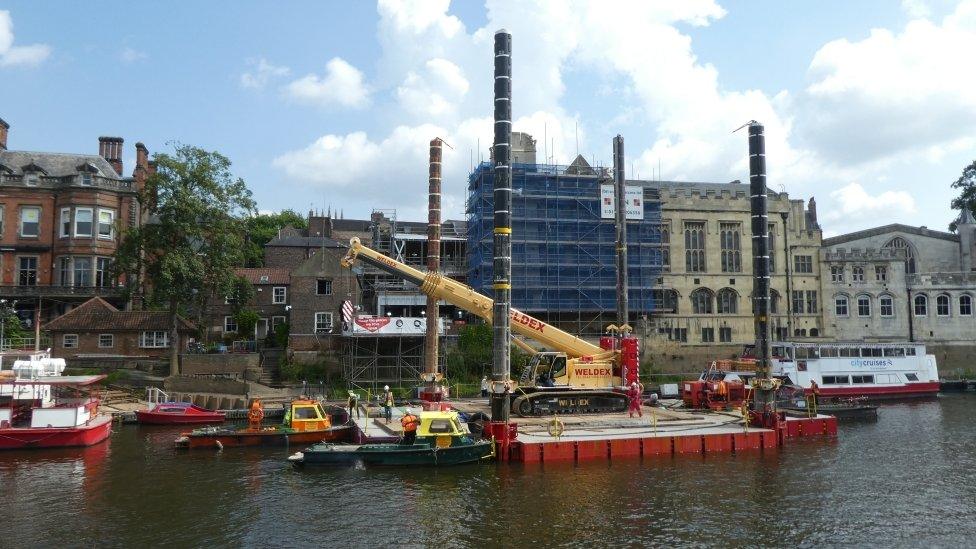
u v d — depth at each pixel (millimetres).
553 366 36188
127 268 47188
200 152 47594
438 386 41562
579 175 60188
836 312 67812
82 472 26047
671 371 59906
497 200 28594
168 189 46656
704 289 64562
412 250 70062
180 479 24906
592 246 59719
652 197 62312
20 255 55906
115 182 57875
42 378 31516
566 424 32094
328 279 53531
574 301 58719
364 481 24469
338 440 32719
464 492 23000
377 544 17922
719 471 26422
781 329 66188
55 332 50625
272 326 62250
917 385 54375
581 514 20656
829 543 18422
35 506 21438
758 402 33062
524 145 66250
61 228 56219
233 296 50875
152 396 44344
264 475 25484
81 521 19844
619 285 45906
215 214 47594
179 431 36438
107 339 51625
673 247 64438
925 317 68750
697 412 38344
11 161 58281
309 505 21500
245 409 41562
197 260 46500
